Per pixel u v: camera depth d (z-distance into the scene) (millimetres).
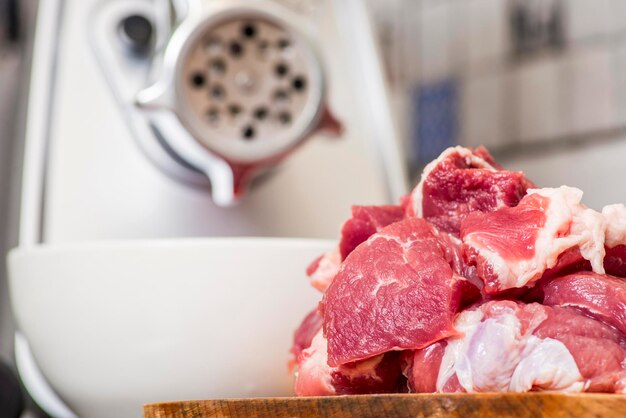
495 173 333
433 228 328
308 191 514
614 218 317
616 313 300
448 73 697
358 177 528
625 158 588
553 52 631
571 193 317
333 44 544
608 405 271
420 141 715
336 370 325
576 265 316
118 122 491
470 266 320
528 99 643
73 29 498
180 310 386
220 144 450
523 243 310
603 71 601
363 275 318
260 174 502
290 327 395
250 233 497
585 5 613
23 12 649
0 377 427
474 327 305
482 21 675
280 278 393
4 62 642
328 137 479
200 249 386
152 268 385
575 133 616
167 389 390
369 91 544
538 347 297
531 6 644
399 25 732
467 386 301
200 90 449
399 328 309
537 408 279
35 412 457
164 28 467
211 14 442
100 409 395
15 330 458
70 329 390
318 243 400
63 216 478
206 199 493
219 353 389
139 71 496
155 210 487
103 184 485
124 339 387
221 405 316
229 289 388
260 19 450
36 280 395
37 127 484
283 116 463
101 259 386
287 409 306
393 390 329
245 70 454
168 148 486
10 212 522
